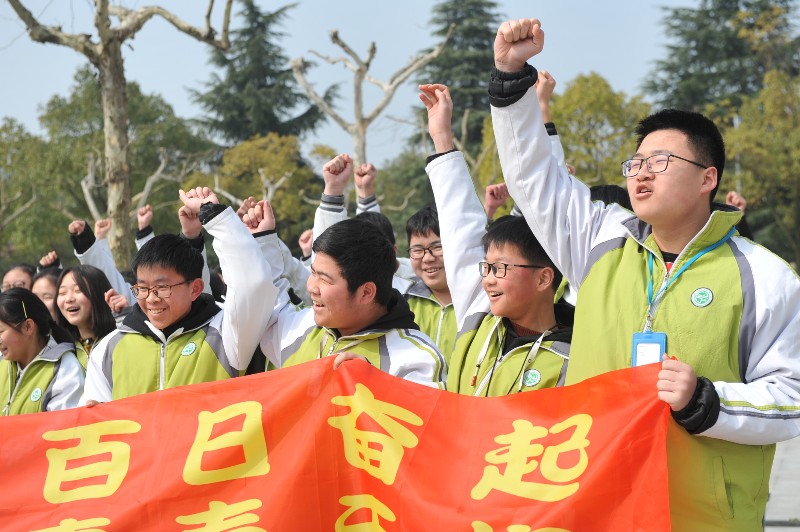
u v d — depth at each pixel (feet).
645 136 12.19
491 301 13.75
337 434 12.73
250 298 14.62
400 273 25.49
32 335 18.47
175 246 15.53
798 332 11.41
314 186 138.31
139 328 15.88
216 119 168.35
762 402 10.94
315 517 12.47
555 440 11.71
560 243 13.15
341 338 14.26
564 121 113.60
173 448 13.15
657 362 11.35
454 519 11.57
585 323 12.24
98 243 24.81
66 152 119.24
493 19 156.66
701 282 11.62
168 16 42.57
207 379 15.28
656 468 11.00
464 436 12.21
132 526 12.82
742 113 120.16
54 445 13.51
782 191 123.54
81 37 42.63
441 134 15.28
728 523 11.28
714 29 163.84
